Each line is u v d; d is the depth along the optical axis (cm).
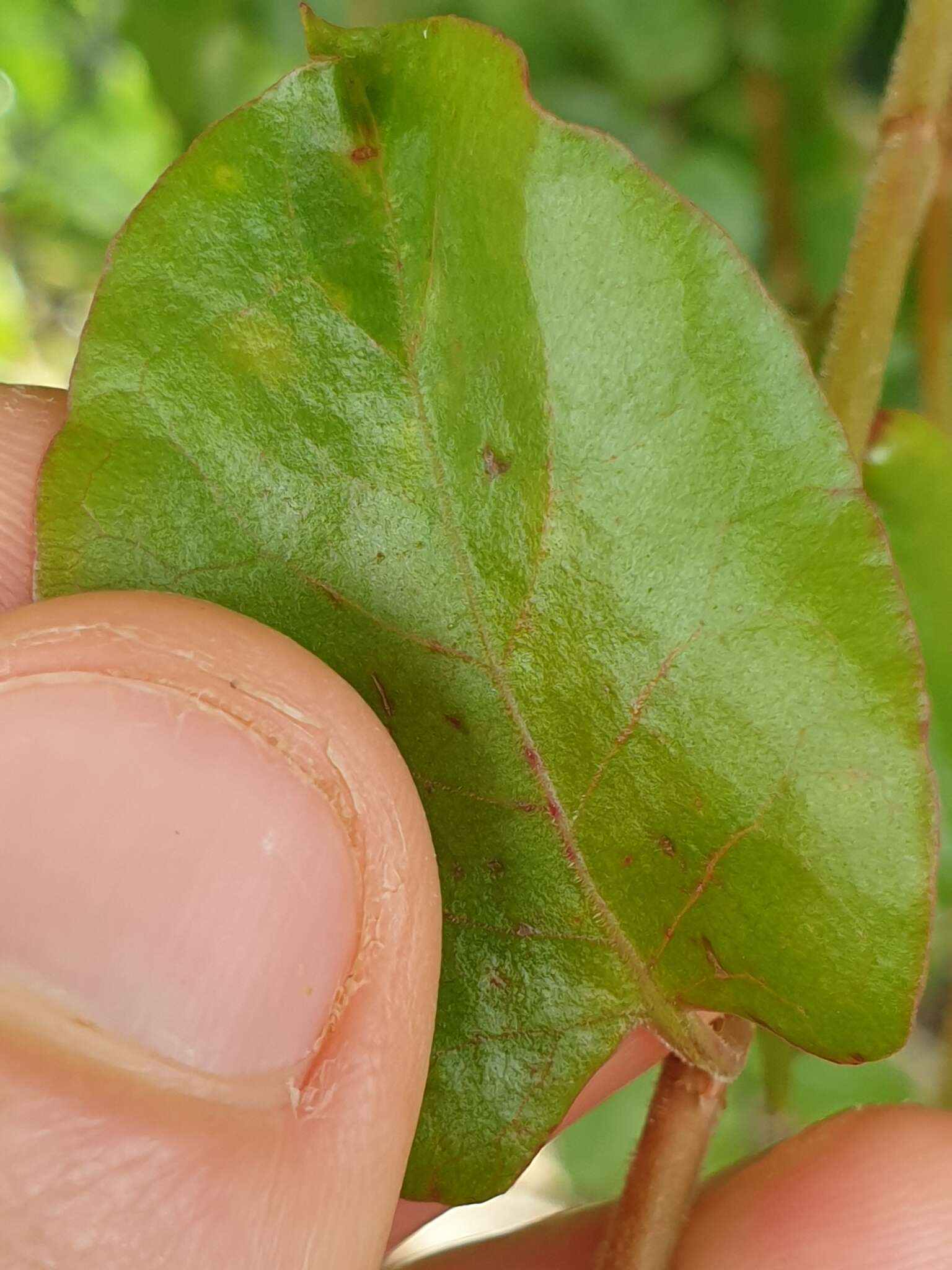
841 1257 5
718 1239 5
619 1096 8
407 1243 9
